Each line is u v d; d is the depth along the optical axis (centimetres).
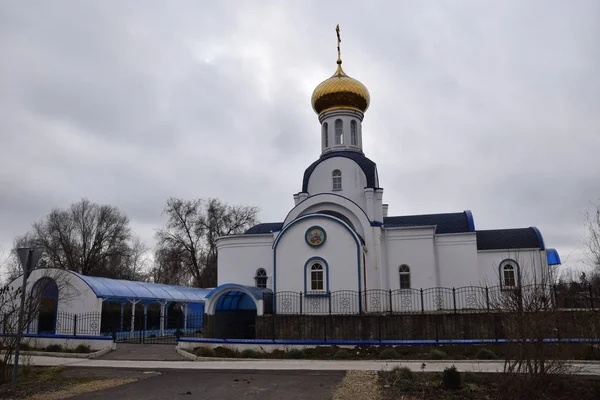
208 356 2189
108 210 6044
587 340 1802
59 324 2906
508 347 1232
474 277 3127
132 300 3231
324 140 3722
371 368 1788
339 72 3791
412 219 3559
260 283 3334
